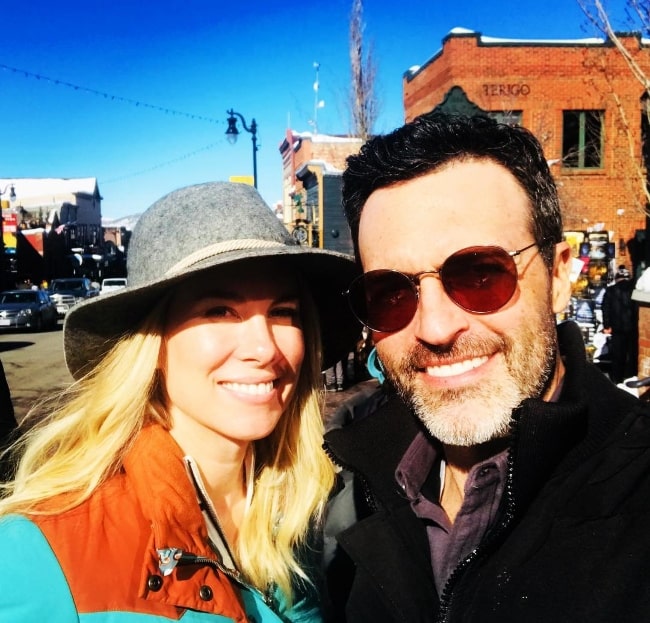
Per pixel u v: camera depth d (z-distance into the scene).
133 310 0.51
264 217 0.52
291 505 0.59
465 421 0.46
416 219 0.47
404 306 0.48
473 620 0.41
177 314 0.49
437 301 0.46
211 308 0.49
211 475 0.52
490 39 4.87
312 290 0.63
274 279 0.51
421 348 0.48
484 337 0.46
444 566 0.48
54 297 8.41
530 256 0.47
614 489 0.40
